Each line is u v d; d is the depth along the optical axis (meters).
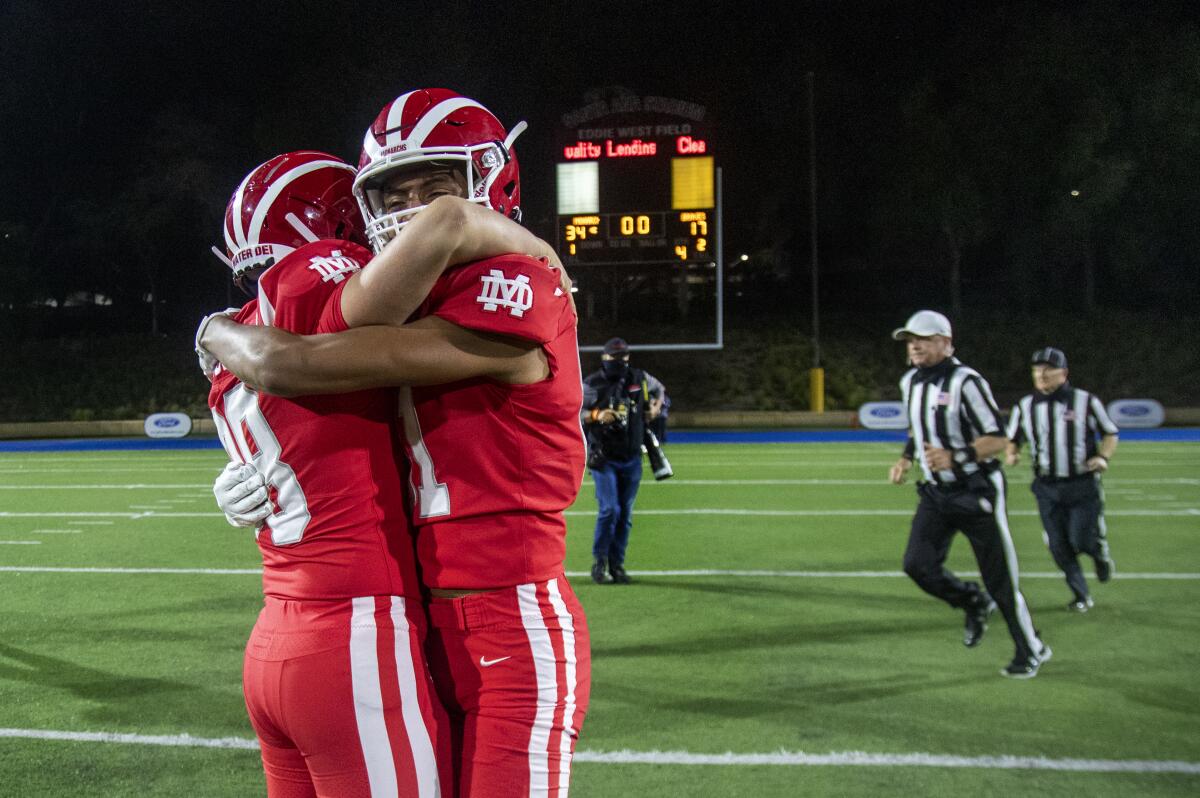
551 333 1.56
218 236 29.86
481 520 1.61
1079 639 5.50
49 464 16.56
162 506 11.21
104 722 4.20
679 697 4.48
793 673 4.86
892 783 3.51
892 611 6.14
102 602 6.57
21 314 30.05
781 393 24.33
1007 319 26.66
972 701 4.42
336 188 1.88
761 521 9.62
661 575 7.25
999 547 4.79
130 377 27.02
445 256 1.45
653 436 7.09
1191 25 26.38
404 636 1.59
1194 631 5.67
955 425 4.84
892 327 27.28
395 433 1.67
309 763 1.58
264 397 1.59
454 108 1.72
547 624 1.62
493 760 1.57
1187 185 26.14
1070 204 26.17
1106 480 12.40
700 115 19.80
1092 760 3.72
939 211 26.48
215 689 4.67
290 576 1.60
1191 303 27.84
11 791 3.47
